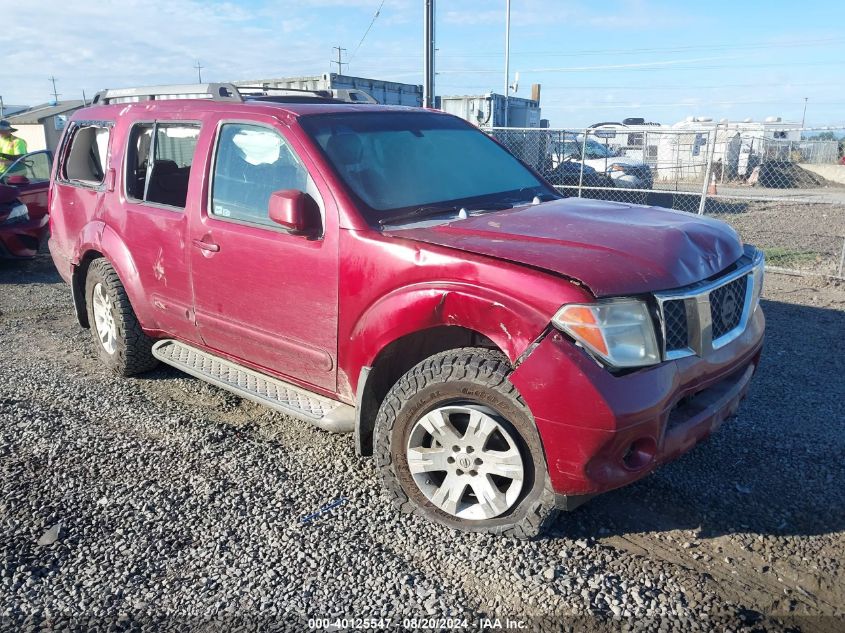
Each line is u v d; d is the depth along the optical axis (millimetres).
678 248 3227
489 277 3039
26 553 3217
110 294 5188
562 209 3891
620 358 2857
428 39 11414
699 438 3219
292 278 3785
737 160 21641
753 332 3607
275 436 4402
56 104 34625
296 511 3547
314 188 3721
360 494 3699
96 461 4062
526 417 3000
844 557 3123
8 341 6441
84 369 5660
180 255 4449
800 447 4102
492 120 18266
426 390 3229
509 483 3289
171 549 3244
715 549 3193
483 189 4227
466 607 2848
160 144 4781
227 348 4387
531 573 3037
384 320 3342
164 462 4055
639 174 14953
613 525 3381
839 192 20031
